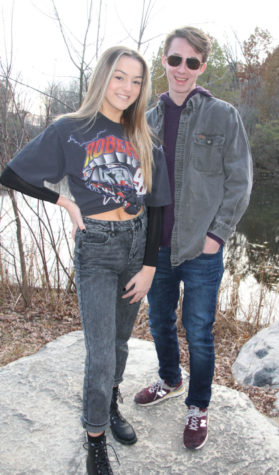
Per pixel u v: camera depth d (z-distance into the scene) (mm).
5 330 3668
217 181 1882
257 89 30172
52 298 4152
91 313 1587
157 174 1779
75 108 4031
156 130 1962
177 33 1850
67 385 2293
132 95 1605
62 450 1831
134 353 2711
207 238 1837
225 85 22828
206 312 1865
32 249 4512
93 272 1610
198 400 1923
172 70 1855
